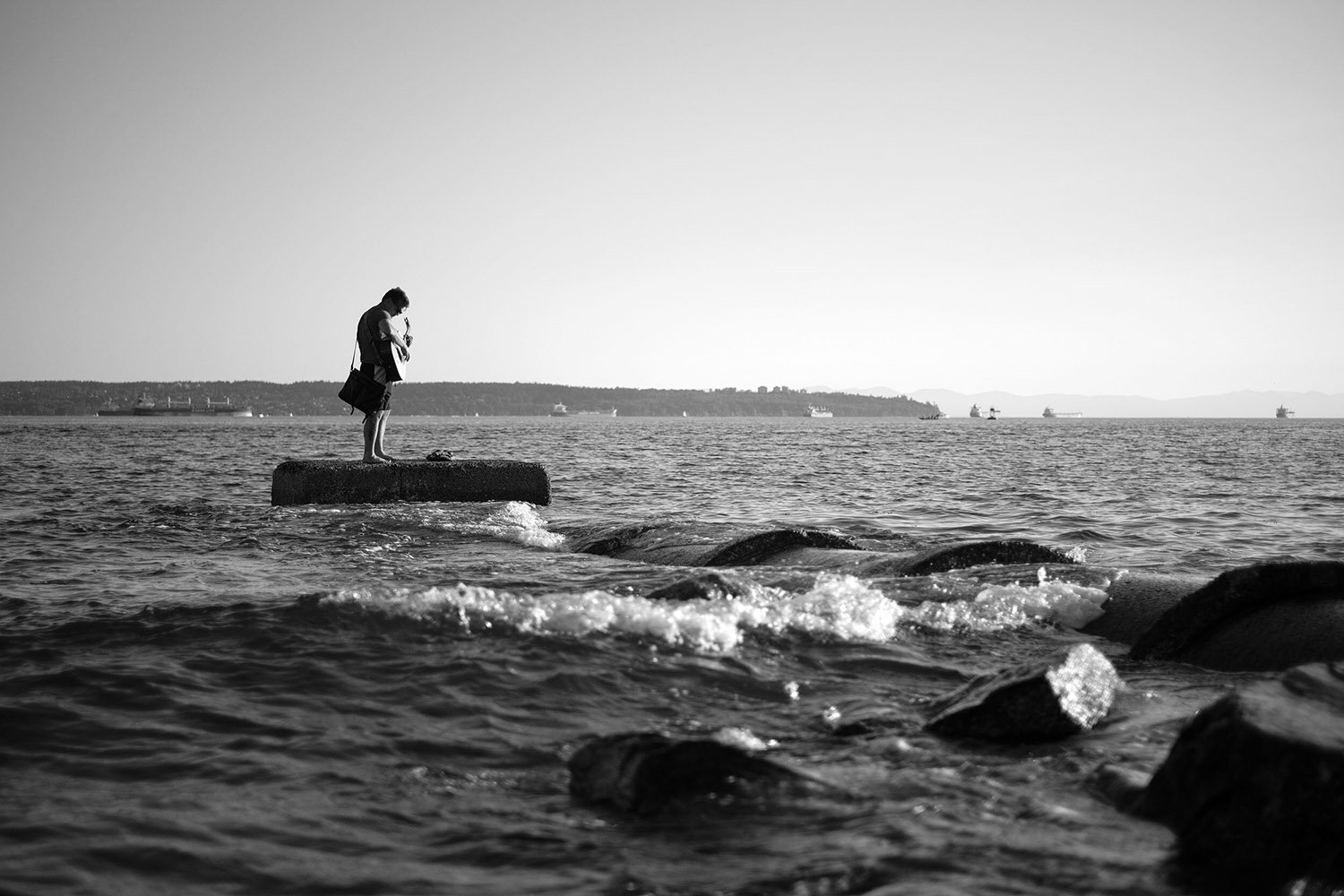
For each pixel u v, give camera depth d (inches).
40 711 209.3
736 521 670.5
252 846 148.4
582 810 162.2
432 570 414.3
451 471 682.2
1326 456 1875.0
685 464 1530.5
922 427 6131.9
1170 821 152.3
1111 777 170.1
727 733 196.9
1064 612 302.4
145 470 1326.3
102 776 176.4
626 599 288.4
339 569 421.4
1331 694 164.6
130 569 423.5
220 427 5246.1
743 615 284.2
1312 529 649.6
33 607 319.6
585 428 5403.5
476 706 215.5
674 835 151.0
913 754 186.5
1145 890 132.8
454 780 175.6
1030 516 733.9
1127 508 800.9
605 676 235.9
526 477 700.0
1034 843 146.6
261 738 195.6
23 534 544.4
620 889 133.6
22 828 153.3
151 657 251.1
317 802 165.3
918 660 259.4
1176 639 264.8
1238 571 261.9
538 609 281.3
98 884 136.0
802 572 350.9
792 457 1815.9
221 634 268.4
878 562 375.2
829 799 163.3
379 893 134.1
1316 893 133.0
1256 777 144.7
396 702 217.5
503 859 143.6
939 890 131.6
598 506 789.2
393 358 679.1
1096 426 6835.6
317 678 232.5
